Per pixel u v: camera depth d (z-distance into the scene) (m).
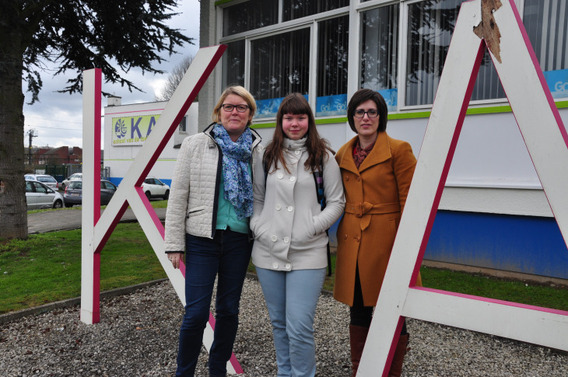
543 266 4.56
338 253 2.33
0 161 6.66
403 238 1.95
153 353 3.03
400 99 5.84
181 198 2.27
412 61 5.80
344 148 2.38
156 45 7.66
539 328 1.64
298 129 2.18
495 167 4.88
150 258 5.97
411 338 3.26
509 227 4.77
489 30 1.75
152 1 7.08
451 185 5.10
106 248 6.61
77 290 4.48
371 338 2.02
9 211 6.71
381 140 2.23
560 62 4.71
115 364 2.87
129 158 28.55
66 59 7.93
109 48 7.69
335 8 6.73
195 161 2.26
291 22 7.16
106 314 3.87
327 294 4.28
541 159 1.65
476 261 5.00
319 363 2.86
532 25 4.88
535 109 1.66
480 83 5.07
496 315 1.73
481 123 4.96
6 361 2.94
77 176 25.16
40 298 4.20
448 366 2.80
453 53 1.85
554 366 2.79
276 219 2.16
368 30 6.25
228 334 2.41
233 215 2.27
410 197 1.94
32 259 5.88
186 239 2.31
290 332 2.11
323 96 6.86
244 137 2.34
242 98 2.30
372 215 2.22
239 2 7.82
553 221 4.50
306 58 7.07
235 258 2.32
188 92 2.81
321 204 2.23
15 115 6.73
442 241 5.26
